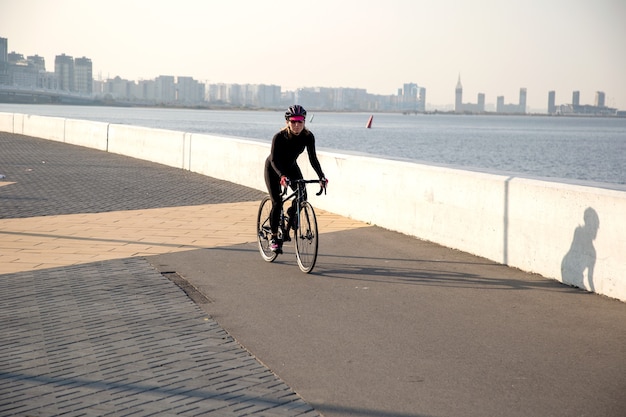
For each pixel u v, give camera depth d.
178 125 117.19
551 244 7.50
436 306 6.48
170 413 4.14
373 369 4.89
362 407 4.25
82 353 5.16
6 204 12.32
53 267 7.89
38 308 6.30
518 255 7.98
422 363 5.00
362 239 9.66
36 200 12.84
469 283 7.34
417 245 9.28
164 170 18.27
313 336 5.61
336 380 4.68
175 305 6.46
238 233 10.04
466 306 6.48
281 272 7.85
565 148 83.12
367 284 7.30
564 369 4.88
